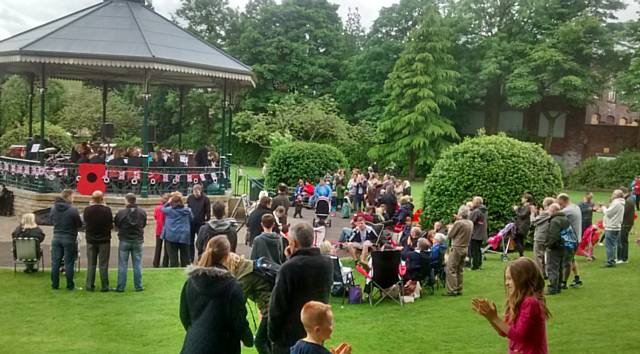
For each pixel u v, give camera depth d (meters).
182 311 4.98
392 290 11.41
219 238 5.07
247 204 20.03
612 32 50.53
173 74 24.33
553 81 49.47
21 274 12.12
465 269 14.30
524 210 15.06
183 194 20.55
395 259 11.07
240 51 63.47
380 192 22.61
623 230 14.88
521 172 17.55
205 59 21.69
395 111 52.88
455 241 11.84
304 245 5.53
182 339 8.55
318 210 20.86
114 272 12.61
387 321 10.02
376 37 60.56
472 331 9.38
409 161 52.56
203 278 4.71
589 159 45.84
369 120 57.62
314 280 5.43
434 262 12.34
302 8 63.53
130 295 10.84
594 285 12.27
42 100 19.55
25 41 19.67
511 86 49.22
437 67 51.59
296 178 28.77
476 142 18.45
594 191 43.69
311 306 4.51
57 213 10.98
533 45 51.28
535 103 54.41
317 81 62.31
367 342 8.79
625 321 9.66
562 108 52.81
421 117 50.66
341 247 15.34
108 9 22.27
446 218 17.94
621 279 12.80
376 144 53.84
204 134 63.34
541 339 4.58
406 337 9.06
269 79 61.84
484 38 54.31
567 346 8.40
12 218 19.39
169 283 11.65
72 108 49.59
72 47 19.17
